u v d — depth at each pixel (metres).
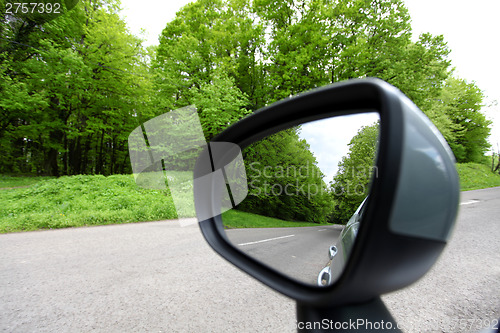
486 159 29.28
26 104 12.30
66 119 15.76
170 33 16.12
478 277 2.70
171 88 13.52
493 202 10.45
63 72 12.73
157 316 2.12
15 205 7.60
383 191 0.28
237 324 2.00
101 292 2.57
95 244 4.46
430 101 13.37
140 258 3.65
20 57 13.51
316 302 0.45
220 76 11.17
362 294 0.36
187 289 2.63
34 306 2.30
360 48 10.75
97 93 14.50
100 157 23.47
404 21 11.91
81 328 1.96
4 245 4.40
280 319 2.06
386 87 0.35
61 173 20.67
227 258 0.85
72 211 7.49
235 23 13.73
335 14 12.05
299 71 11.16
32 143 21.80
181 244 4.43
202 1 15.30
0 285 2.75
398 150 0.29
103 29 12.91
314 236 1.01
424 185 0.31
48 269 3.22
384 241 0.28
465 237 4.64
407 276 0.32
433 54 11.67
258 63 13.75
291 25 11.76
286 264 0.76
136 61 14.98
